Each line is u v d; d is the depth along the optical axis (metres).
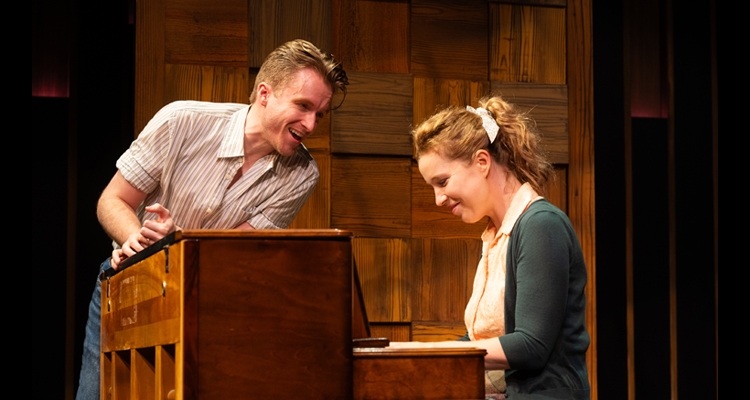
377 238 3.12
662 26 3.61
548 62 3.29
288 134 2.40
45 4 3.26
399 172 3.16
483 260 2.07
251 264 1.29
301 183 2.56
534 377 1.82
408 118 3.15
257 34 3.04
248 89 3.02
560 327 1.80
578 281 1.87
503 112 2.04
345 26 3.13
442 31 3.21
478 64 3.23
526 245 1.83
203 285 1.27
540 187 2.03
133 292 1.65
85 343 2.35
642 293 3.69
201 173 2.45
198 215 2.47
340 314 1.33
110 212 2.33
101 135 3.32
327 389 1.32
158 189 2.49
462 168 1.99
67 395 3.12
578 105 3.29
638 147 3.68
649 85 3.64
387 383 1.40
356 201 3.10
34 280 3.29
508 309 1.88
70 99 3.17
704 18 3.63
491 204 2.02
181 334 1.26
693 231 3.62
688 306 3.62
